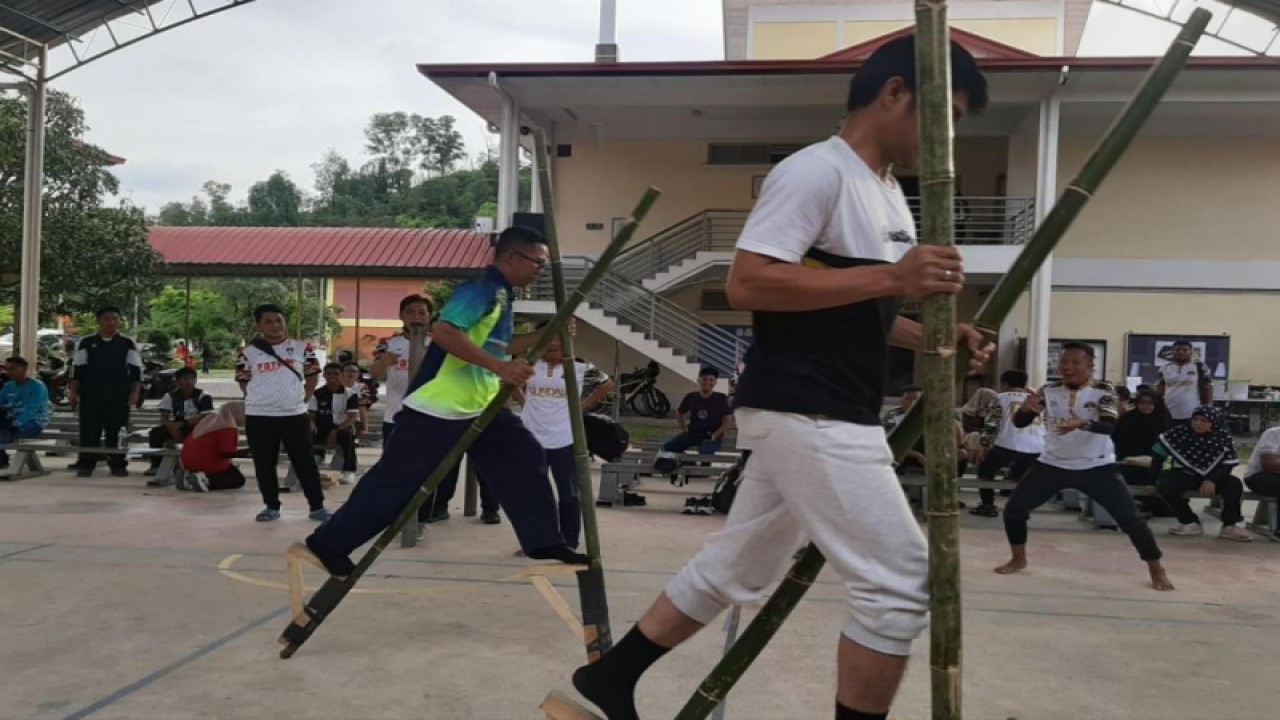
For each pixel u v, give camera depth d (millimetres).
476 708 3264
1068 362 5602
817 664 3799
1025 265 1784
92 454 9445
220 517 7148
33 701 3264
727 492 7672
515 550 6051
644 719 3178
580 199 19062
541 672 3650
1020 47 20344
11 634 4035
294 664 3691
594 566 3543
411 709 3246
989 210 18109
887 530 1884
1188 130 17625
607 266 3207
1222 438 7242
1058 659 3992
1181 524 7340
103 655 3768
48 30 14320
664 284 17438
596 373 8344
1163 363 17844
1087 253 17828
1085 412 5527
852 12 20906
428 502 6484
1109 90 15195
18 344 19109
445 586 5035
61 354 25141
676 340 17141
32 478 9266
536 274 4023
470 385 3723
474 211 67625
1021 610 4832
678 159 18891
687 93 16281
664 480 10125
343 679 3533
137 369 9633
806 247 1906
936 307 1686
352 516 3619
